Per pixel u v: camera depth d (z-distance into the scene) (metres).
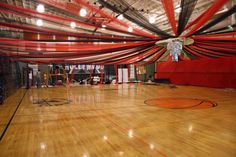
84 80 15.91
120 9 4.36
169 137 3.17
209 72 11.59
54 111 5.32
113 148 2.73
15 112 5.21
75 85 14.09
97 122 4.15
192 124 3.94
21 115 4.86
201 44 5.93
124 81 16.11
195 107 5.76
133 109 5.53
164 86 12.80
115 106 6.00
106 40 5.34
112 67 18.59
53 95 8.70
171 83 14.46
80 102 6.78
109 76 17.97
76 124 4.01
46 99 7.50
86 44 5.90
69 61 8.52
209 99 7.26
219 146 2.77
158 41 5.46
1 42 5.36
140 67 17.41
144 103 6.51
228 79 10.46
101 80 15.46
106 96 8.27
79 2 3.62
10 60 8.80
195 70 12.54
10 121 4.27
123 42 5.70
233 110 5.31
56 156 2.49
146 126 3.82
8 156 2.50
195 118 4.45
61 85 14.11
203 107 5.75
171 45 5.09
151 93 9.22
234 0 4.94
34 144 2.90
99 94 8.95
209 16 3.66
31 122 4.19
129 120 4.30
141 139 3.08
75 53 6.65
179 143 2.90
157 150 2.65
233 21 6.32
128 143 2.91
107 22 4.83
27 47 5.89
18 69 12.89
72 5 4.61
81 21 4.60
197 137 3.16
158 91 10.03
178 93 9.16
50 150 2.68
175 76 14.16
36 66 14.20
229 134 3.30
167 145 2.83
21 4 6.86
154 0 6.63
